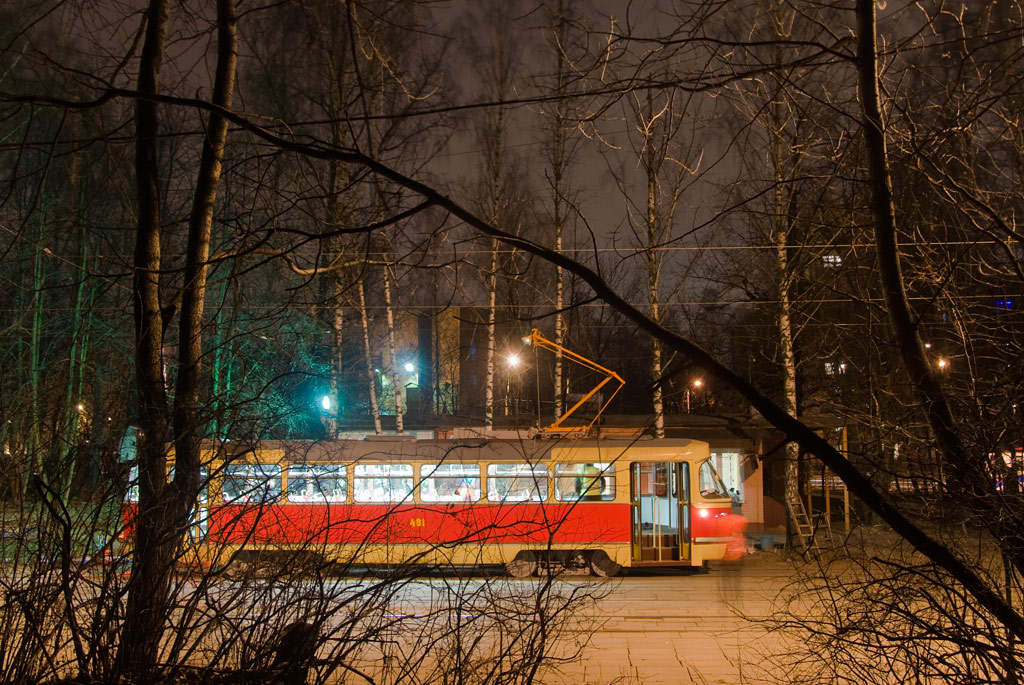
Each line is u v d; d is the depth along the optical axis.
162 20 6.43
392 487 15.30
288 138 5.47
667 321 22.03
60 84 6.45
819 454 4.14
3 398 5.24
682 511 16.72
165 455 4.94
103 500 4.70
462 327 36.16
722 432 22.70
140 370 5.79
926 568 4.23
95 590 4.78
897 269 4.77
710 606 13.13
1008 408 4.50
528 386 27.38
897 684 4.47
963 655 4.13
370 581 4.99
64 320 16.47
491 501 15.59
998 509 4.21
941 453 4.56
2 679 4.44
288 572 4.55
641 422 23.48
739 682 7.76
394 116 5.41
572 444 16.20
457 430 17.92
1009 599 4.24
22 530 4.69
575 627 10.49
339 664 4.49
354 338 26.23
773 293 21.16
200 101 4.58
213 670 4.42
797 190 6.30
